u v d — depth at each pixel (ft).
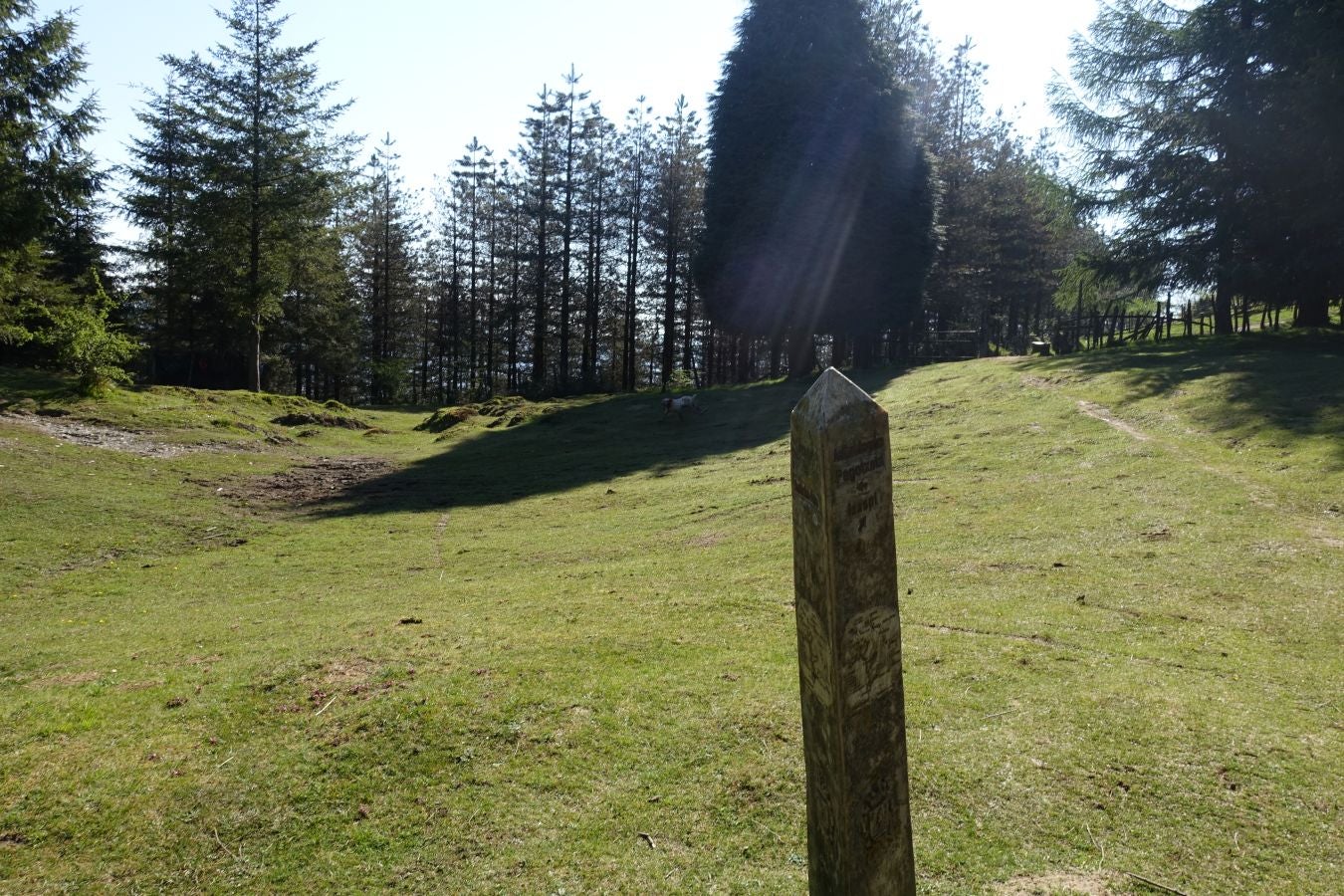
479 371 194.08
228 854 14.52
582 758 16.98
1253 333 74.38
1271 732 16.69
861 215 99.40
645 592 29.32
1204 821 14.03
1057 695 18.70
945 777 15.69
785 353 156.66
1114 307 104.58
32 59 81.92
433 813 15.42
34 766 17.17
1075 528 32.53
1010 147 151.43
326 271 136.26
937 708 18.35
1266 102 69.67
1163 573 26.61
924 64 133.90
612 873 13.69
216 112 105.91
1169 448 41.93
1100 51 79.61
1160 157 77.10
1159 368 60.85
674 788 15.85
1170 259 78.54
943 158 135.44
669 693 19.63
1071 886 12.68
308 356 156.35
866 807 8.24
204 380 143.64
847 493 7.80
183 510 51.26
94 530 45.37
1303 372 52.06
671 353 152.66
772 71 102.32
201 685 21.20
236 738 18.15
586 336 160.76
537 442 81.71
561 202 152.35
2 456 55.52
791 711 18.34
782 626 24.36
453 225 171.42
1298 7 66.59
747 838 14.37
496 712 18.79
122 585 37.01
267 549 44.16
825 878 8.59
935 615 24.48
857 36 100.42
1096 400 55.11
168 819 15.40
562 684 20.26
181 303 125.18
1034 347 89.40
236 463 67.21
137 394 84.17
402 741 17.69
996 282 149.69
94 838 14.94
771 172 101.40
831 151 99.19
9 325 84.89
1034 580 27.12
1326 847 13.21
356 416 106.73
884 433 8.03
